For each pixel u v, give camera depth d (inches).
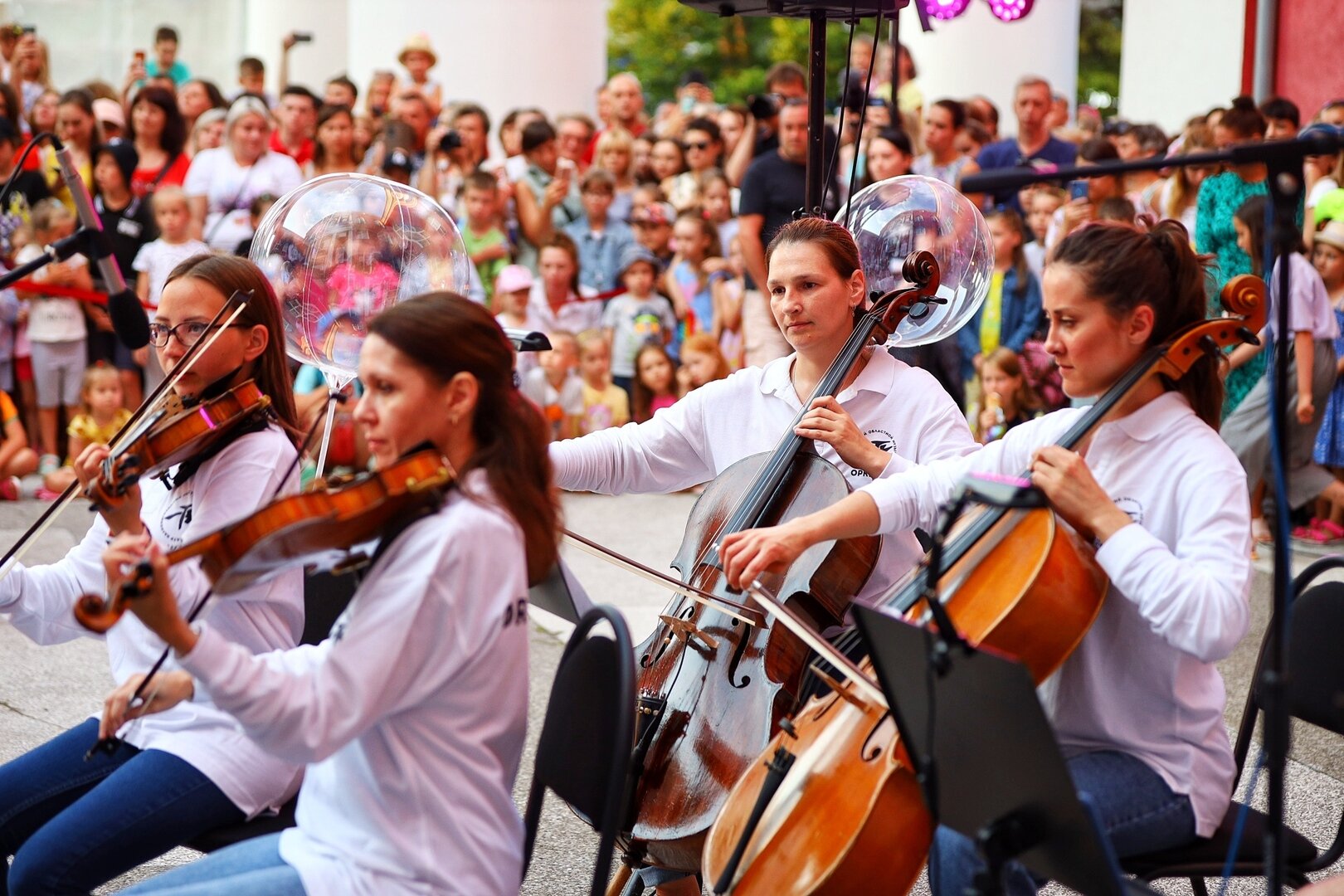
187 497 94.3
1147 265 83.0
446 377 75.2
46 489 254.7
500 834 75.9
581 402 266.2
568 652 82.3
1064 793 66.2
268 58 452.4
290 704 69.6
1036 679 79.7
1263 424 221.0
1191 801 83.0
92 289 260.1
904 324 120.8
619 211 279.7
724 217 276.1
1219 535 80.4
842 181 251.9
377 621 71.7
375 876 72.9
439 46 343.0
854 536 92.1
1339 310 228.8
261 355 100.2
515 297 260.2
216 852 79.7
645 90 898.7
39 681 163.6
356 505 71.8
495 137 345.1
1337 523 235.1
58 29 434.6
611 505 263.0
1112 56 809.5
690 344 265.4
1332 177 246.1
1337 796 132.6
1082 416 84.7
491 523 74.1
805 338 106.2
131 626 94.0
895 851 78.1
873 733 82.0
